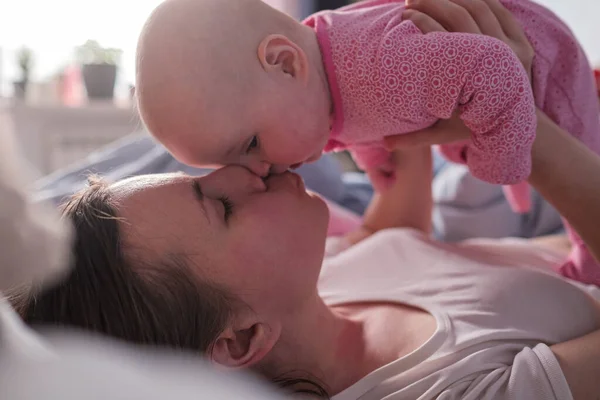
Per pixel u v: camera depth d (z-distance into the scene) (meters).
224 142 0.79
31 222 0.35
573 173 0.85
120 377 0.35
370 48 0.84
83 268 0.61
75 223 0.65
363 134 0.93
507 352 0.78
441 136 0.90
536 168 0.87
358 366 0.82
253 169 0.84
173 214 0.71
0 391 0.33
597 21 2.42
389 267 1.04
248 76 0.79
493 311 0.85
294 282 0.78
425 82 0.82
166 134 0.79
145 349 0.54
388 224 1.24
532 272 0.92
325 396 0.77
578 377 0.72
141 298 0.64
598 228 0.85
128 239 0.67
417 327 0.84
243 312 0.74
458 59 0.79
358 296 0.96
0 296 0.42
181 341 0.67
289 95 0.81
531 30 0.93
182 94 0.76
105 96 2.96
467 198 1.59
